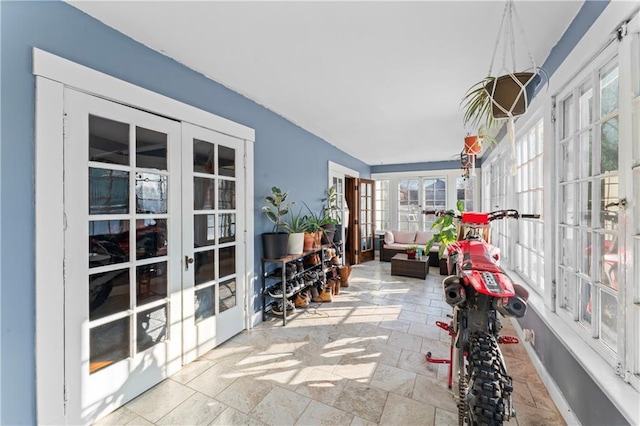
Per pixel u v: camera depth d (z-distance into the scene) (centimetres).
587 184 162
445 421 163
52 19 148
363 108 311
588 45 141
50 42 148
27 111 140
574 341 156
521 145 294
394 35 178
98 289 172
